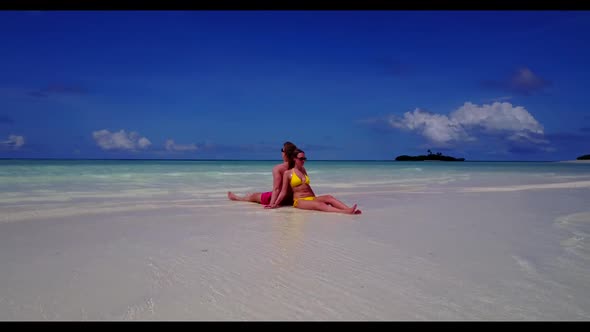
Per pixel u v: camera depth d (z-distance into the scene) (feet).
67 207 21.38
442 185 41.06
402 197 28.50
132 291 8.74
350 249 12.53
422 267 10.61
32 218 17.79
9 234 14.42
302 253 12.00
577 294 8.64
